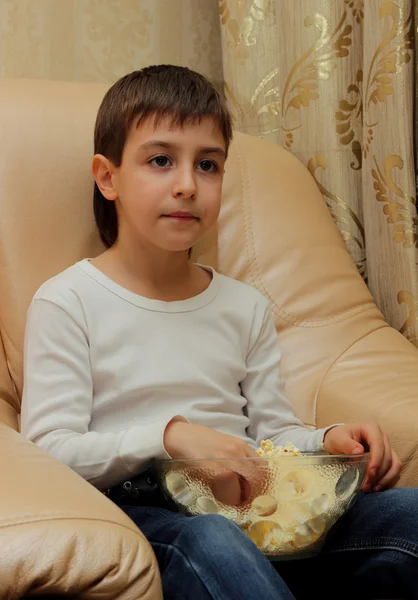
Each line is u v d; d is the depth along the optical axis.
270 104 1.53
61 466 0.70
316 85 1.39
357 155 1.41
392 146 1.29
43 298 0.95
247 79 1.53
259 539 0.77
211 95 0.99
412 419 1.00
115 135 1.00
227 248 1.21
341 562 0.86
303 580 0.88
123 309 0.98
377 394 1.07
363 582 0.85
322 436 0.95
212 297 1.05
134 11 1.54
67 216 1.09
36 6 1.44
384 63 1.29
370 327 1.21
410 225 1.30
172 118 0.95
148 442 0.82
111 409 0.94
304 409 1.12
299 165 1.34
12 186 1.07
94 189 1.10
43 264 1.06
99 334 0.95
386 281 1.34
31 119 1.11
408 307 1.30
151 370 0.96
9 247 1.05
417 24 1.30
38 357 0.92
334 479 0.77
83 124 1.13
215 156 0.98
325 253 1.25
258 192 1.25
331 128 1.39
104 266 1.01
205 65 1.63
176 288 1.03
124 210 1.00
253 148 1.29
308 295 1.21
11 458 0.70
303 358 1.16
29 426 0.89
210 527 0.70
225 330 1.04
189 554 0.69
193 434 0.82
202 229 0.97
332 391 1.11
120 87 1.02
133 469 0.83
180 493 0.79
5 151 1.08
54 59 1.47
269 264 1.21
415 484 0.99
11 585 0.55
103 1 1.51
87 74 1.51
